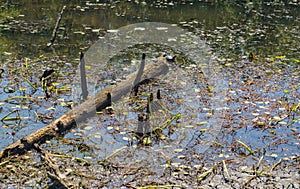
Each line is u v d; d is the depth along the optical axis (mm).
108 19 9977
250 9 11492
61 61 7457
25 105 5793
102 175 4453
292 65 7668
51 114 5594
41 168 4500
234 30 9633
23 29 8984
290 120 5641
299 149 5020
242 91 6477
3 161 4562
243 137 5234
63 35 8797
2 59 7387
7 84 6414
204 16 10633
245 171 4590
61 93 6207
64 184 4203
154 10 10906
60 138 5059
